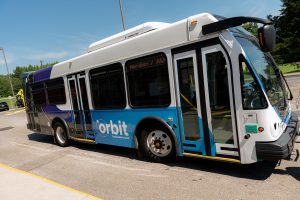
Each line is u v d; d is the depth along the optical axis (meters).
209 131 4.90
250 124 4.40
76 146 8.96
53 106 9.02
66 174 6.12
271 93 4.64
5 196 5.06
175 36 5.16
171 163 5.92
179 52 5.13
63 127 8.83
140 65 5.85
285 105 5.28
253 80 4.35
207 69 4.79
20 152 9.16
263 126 4.29
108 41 6.79
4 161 8.06
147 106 5.84
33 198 4.81
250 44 4.92
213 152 4.90
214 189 4.47
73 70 7.80
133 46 5.94
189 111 5.15
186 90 5.13
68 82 8.09
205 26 4.70
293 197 3.95
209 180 4.84
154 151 6.03
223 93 4.65
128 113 6.29
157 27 5.98
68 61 7.98
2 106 41.41
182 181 4.93
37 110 10.03
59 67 8.40
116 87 6.50
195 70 4.93
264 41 4.05
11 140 12.12
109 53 6.54
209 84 4.79
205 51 4.77
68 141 8.97
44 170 6.63
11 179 6.00
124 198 4.54
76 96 7.87
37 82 9.71
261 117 4.29
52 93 8.98
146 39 5.66
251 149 4.42
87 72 7.29
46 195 4.88
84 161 7.01
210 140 4.91
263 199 3.98
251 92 4.37
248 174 4.91
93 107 7.27
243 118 4.45
